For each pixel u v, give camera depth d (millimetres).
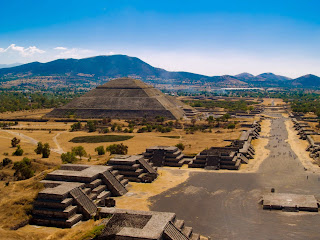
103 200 110562
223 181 137625
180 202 113875
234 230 92500
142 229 82188
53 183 114062
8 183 119188
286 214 102750
